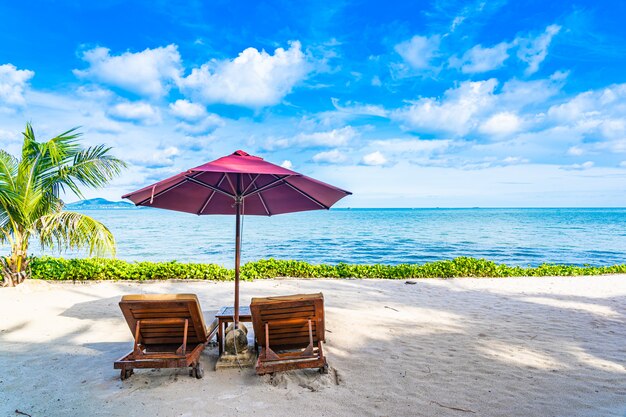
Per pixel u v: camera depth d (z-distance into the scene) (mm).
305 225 69750
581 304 9367
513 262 25062
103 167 10758
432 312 8531
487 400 4398
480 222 80375
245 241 38062
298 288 11188
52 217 9703
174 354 4898
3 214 10234
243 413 4039
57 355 5773
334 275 12969
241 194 5438
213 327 5770
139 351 4879
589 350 6113
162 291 10625
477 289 11242
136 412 4051
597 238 42188
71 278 11547
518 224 72375
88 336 6699
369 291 10867
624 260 25938
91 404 4234
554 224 72375
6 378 4930
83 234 10008
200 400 4324
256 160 4984
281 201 6164
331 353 5875
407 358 5707
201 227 62094
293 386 4703
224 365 5219
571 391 4633
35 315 7953
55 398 4375
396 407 4215
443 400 4391
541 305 9258
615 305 9258
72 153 10727
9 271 10273
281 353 5625
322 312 5094
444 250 31047
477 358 5730
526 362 5582
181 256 26781
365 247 33031
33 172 10211
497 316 8219
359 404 4273
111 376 4992
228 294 10336
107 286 11078
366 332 6969
